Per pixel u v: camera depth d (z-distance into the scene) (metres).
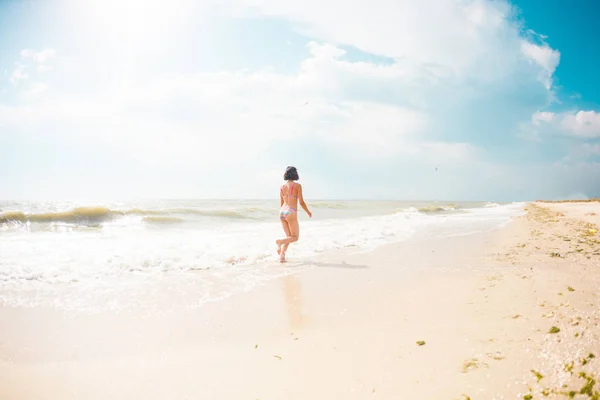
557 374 1.85
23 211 11.48
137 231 9.75
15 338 2.95
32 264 5.44
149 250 6.70
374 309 3.55
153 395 2.09
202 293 4.30
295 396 2.00
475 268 5.24
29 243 7.29
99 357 2.62
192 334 3.05
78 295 4.19
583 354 1.98
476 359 2.18
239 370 2.38
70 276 5.00
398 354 2.42
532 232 9.41
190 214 14.09
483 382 1.90
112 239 8.10
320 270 5.52
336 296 4.09
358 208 23.44
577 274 4.20
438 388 1.92
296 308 3.71
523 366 1.99
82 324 3.29
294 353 2.61
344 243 8.09
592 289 3.39
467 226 11.84
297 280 4.91
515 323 2.69
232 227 10.97
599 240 7.45
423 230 10.59
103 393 2.12
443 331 2.76
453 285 4.27
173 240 8.04
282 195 7.00
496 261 5.70
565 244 7.03
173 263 5.87
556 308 2.90
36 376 2.34
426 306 3.52
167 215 13.33
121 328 3.20
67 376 2.34
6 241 7.52
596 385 1.69
